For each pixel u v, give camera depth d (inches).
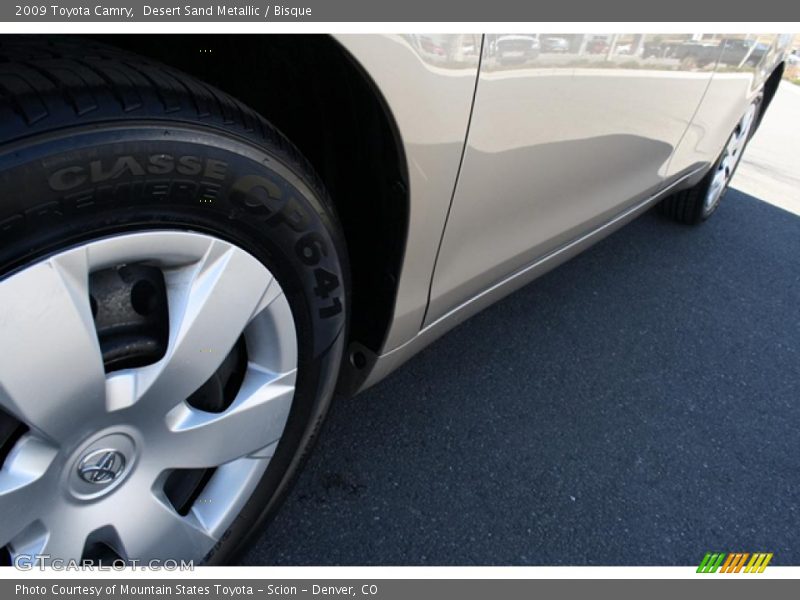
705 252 124.8
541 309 94.4
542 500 62.6
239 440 41.4
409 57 36.9
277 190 36.3
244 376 42.1
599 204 73.7
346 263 43.9
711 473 70.4
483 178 48.6
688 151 94.0
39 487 32.5
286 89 43.6
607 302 100.0
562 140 55.1
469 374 77.3
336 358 46.8
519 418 72.0
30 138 27.2
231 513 43.6
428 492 60.8
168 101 31.5
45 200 28.1
